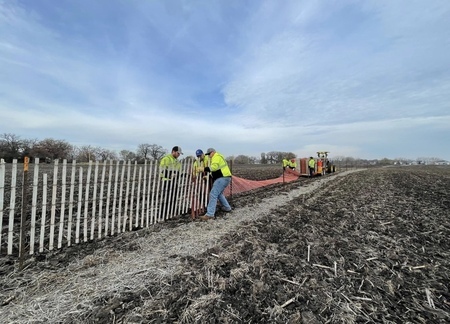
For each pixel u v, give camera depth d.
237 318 2.46
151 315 2.46
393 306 2.78
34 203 3.73
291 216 6.85
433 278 3.46
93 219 4.58
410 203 9.19
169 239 4.73
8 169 16.70
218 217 6.59
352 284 3.22
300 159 24.97
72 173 4.20
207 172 7.19
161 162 6.02
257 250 4.18
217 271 3.42
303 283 3.18
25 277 3.17
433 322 2.52
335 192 12.09
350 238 5.07
